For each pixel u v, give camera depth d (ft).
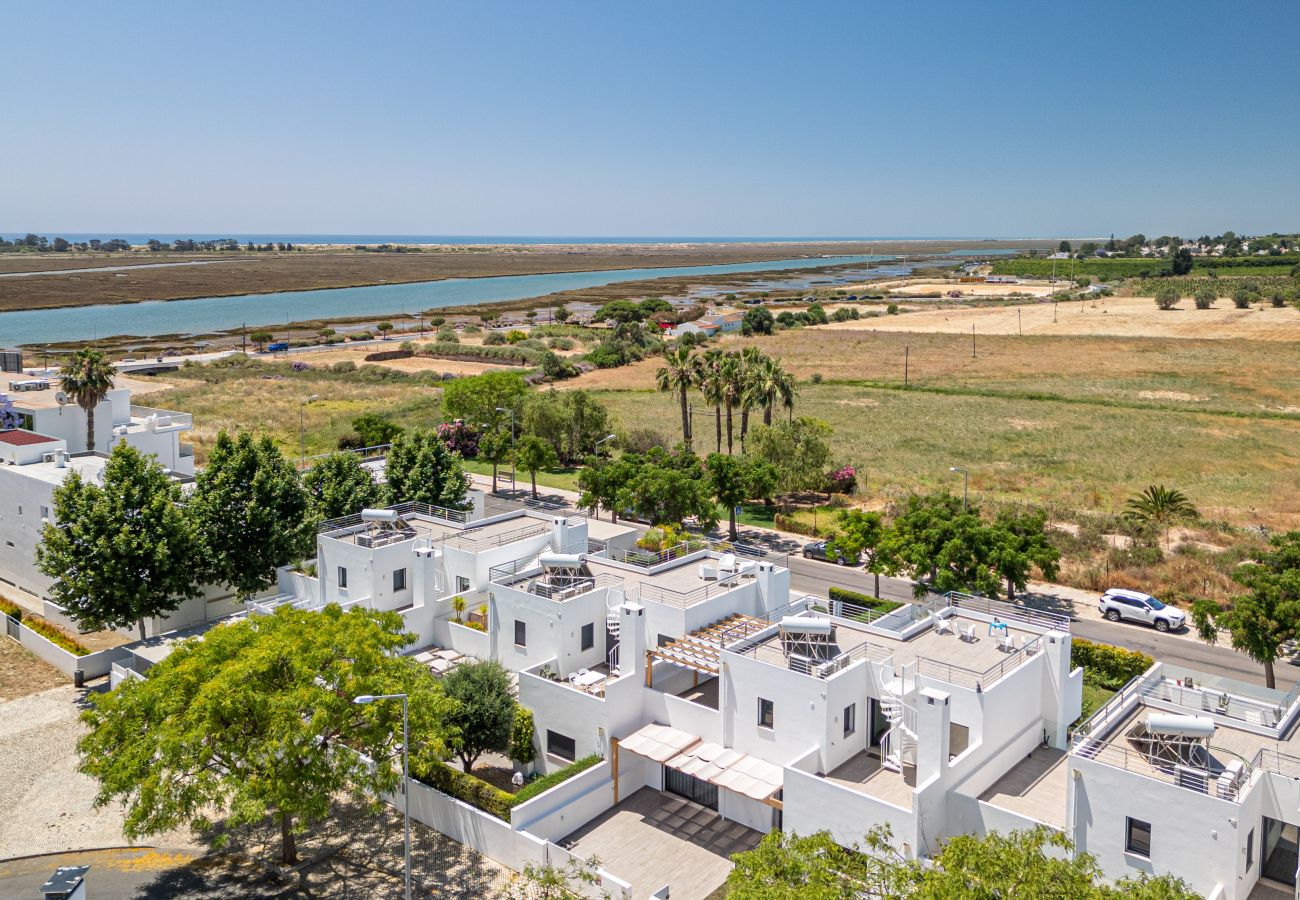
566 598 131.95
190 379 475.72
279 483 170.81
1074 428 363.76
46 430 227.20
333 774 98.02
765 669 108.37
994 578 166.91
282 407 405.39
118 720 99.86
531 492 286.66
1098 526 233.35
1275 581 138.41
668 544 172.96
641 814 114.93
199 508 162.40
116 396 249.55
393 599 151.33
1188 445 331.77
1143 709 99.30
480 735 117.39
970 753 98.58
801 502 269.64
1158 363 501.97
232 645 105.19
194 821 95.81
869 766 105.29
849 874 75.61
